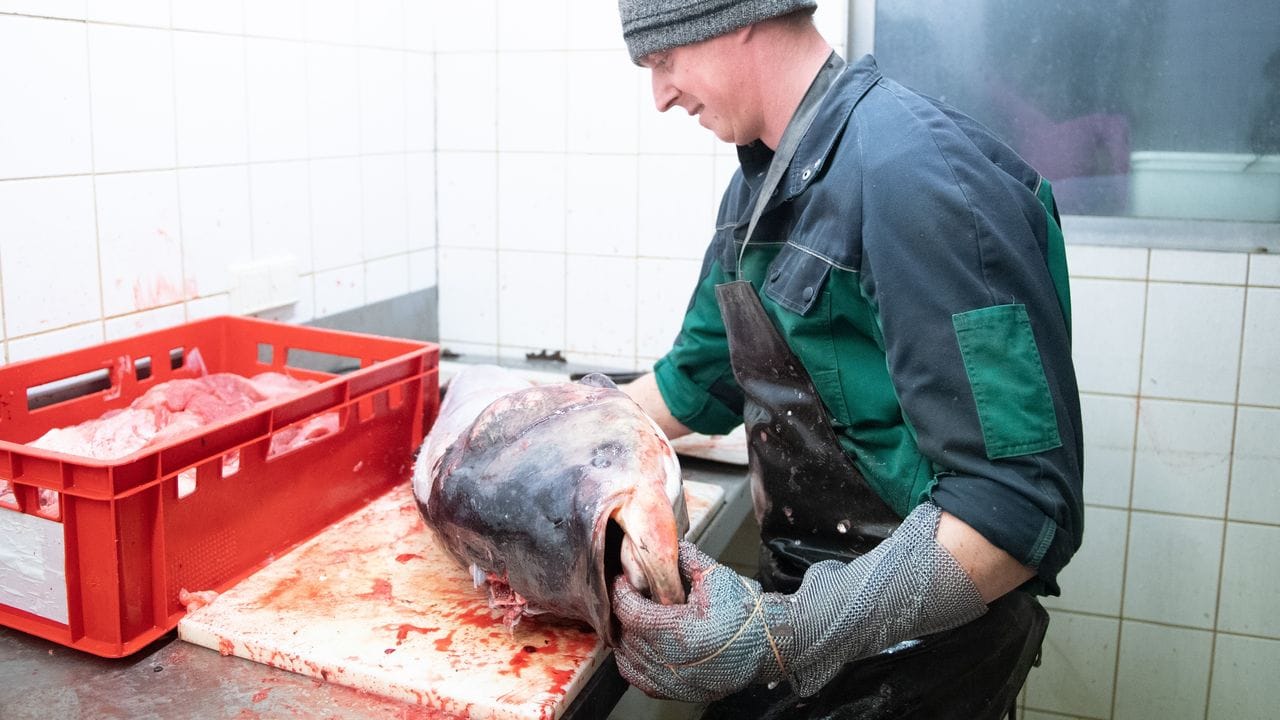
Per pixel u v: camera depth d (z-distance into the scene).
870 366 1.20
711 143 2.20
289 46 1.96
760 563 1.42
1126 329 2.08
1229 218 2.01
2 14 1.42
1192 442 2.09
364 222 2.23
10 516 1.14
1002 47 2.08
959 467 1.04
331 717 1.03
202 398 1.51
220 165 1.83
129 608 1.13
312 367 2.08
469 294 2.50
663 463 1.11
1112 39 2.01
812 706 1.29
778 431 1.27
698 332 1.52
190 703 1.05
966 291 1.04
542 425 1.15
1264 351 2.01
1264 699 2.15
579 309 2.40
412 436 1.60
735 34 1.16
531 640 1.14
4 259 1.46
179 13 1.71
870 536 1.25
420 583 1.26
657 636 0.99
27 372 1.42
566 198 2.35
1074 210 2.10
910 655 1.24
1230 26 1.94
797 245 1.20
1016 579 1.04
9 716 1.01
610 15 2.22
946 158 1.08
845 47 2.16
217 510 1.23
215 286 1.84
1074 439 1.08
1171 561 2.14
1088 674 2.24
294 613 1.18
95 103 1.57
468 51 2.37
